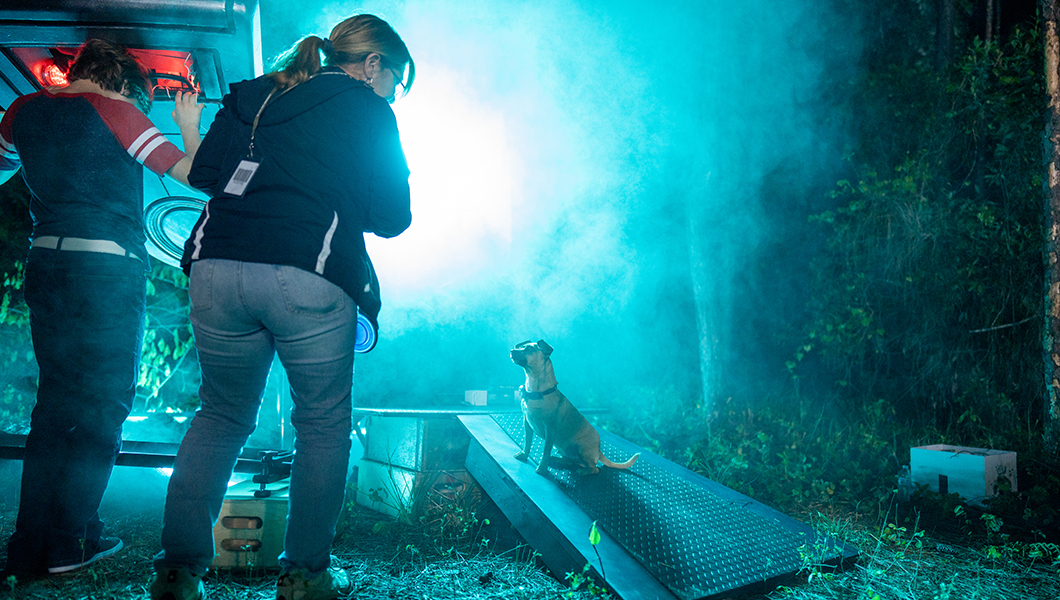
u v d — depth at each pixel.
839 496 3.23
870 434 4.16
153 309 4.30
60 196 1.98
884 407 4.55
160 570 1.53
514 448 2.80
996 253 4.39
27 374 3.78
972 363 4.49
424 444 2.85
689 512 2.39
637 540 2.09
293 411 1.67
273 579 2.00
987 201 4.46
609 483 2.59
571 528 2.09
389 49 1.79
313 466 1.60
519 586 2.01
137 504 2.80
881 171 4.77
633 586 1.81
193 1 2.02
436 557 2.26
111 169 2.00
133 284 2.09
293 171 1.53
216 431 1.63
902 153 4.77
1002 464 3.05
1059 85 4.04
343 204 1.57
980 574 2.19
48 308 1.99
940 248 4.52
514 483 2.42
